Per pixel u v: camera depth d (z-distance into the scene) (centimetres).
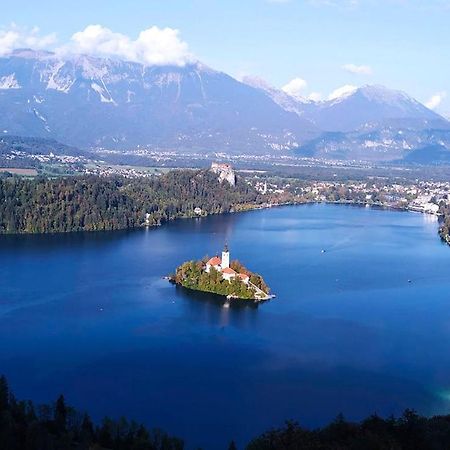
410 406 18175
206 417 17388
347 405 18162
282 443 13662
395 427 14300
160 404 18062
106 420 15825
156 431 15725
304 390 19075
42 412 16425
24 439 14625
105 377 19738
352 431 14088
